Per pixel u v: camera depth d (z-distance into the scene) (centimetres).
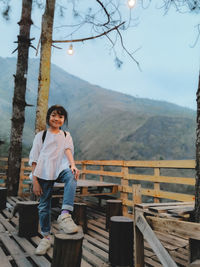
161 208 188
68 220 185
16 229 322
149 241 172
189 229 147
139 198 218
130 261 225
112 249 228
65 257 165
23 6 675
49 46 461
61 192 450
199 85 210
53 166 225
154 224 175
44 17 462
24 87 675
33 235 293
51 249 246
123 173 482
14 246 256
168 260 149
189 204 228
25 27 674
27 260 220
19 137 661
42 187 231
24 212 291
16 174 646
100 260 234
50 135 232
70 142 235
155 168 403
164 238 307
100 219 416
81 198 653
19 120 663
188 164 342
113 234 229
